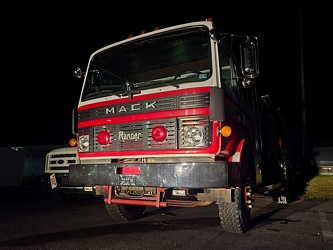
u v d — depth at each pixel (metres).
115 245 4.25
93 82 5.48
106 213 6.67
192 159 4.23
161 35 5.07
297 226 5.43
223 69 4.95
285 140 9.52
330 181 11.84
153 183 4.17
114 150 4.71
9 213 6.75
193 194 4.58
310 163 14.36
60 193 8.03
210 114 4.11
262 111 7.60
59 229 5.20
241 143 4.77
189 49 4.77
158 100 4.44
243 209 4.76
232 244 4.28
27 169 17.23
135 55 5.25
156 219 5.97
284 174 8.44
